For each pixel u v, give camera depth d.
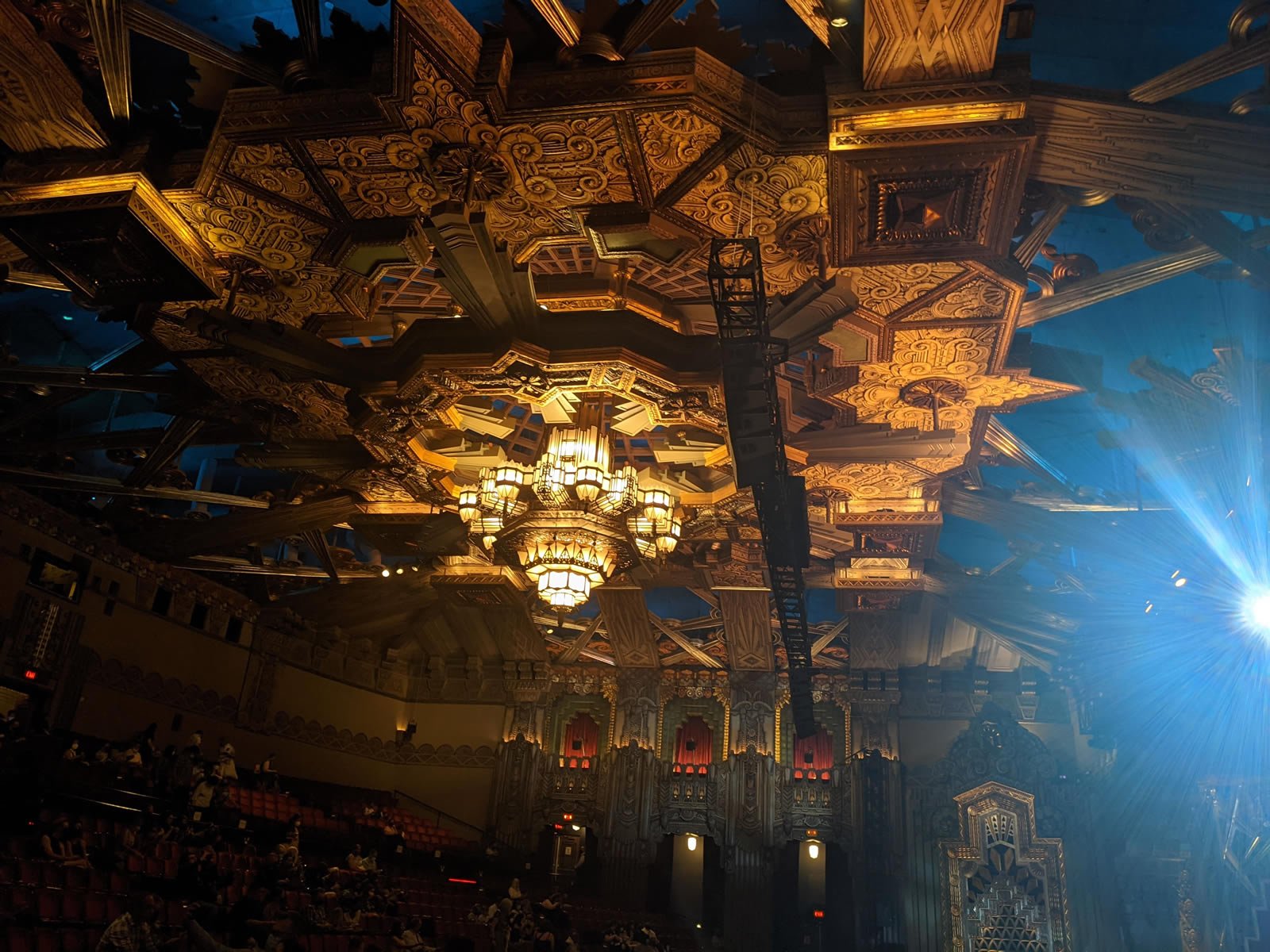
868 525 17.47
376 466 16.61
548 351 12.98
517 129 10.09
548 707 27.41
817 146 9.86
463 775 26.97
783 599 15.68
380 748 27.08
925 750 25.27
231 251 12.00
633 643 26.22
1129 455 15.41
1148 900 21.61
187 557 21.34
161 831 16.50
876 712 25.56
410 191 10.91
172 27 9.38
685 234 11.16
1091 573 18.84
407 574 22.42
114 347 17.70
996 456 15.69
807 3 8.64
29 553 18.84
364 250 11.64
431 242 11.23
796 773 25.81
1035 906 23.08
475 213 10.66
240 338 13.20
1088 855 23.12
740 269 9.88
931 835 24.25
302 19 9.27
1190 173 9.59
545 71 9.69
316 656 26.12
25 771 15.52
